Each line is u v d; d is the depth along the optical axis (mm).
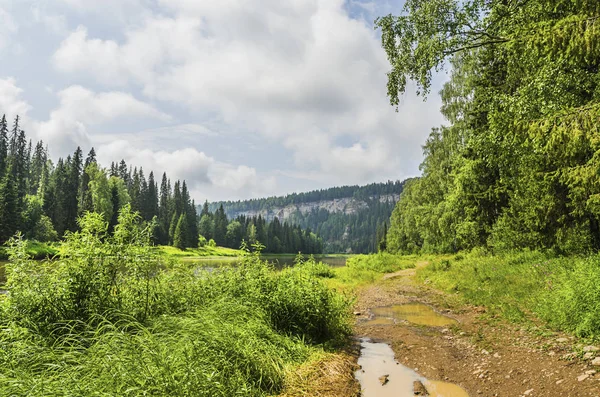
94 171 86188
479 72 21125
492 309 9539
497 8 9719
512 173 17188
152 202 98000
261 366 4934
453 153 29969
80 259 5805
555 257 13789
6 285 5410
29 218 55812
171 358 4051
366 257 38625
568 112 6008
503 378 5250
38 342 4465
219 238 118625
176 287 7105
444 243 36875
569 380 4629
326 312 7637
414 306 12062
